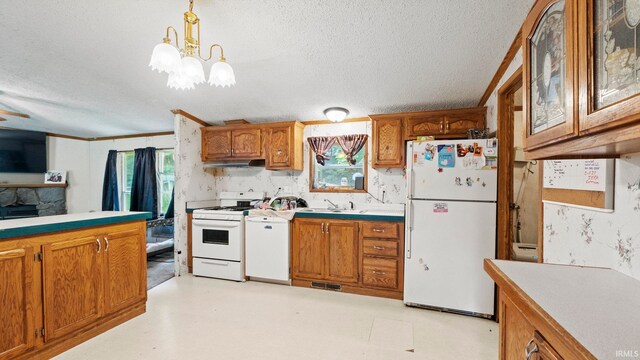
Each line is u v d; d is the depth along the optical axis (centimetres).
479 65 213
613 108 63
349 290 289
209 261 333
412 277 249
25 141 464
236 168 408
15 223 168
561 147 89
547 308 75
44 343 167
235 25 169
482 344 194
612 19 67
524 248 279
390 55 204
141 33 178
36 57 209
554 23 92
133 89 274
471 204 232
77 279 184
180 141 344
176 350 185
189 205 360
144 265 235
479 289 230
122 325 216
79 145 529
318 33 177
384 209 337
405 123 304
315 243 302
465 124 283
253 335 204
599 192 107
